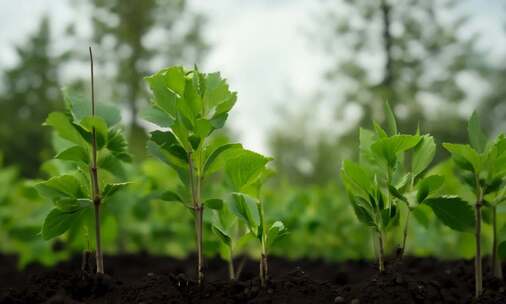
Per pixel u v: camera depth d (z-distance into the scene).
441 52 6.95
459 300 1.04
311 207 1.77
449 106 6.66
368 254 1.69
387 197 1.03
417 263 1.35
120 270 1.50
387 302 0.97
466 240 1.22
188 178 1.04
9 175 1.81
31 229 1.42
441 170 1.28
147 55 7.88
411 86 6.77
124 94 7.48
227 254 1.12
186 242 1.70
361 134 1.06
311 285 1.01
